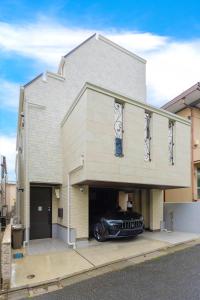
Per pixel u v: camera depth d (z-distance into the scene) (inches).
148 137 366.6
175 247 321.1
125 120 332.2
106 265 249.8
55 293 187.8
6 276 195.8
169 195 587.8
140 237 382.3
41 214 409.7
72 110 351.3
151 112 369.4
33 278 213.6
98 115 304.3
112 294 177.8
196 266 231.8
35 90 397.7
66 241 354.0
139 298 168.1
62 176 399.9
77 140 323.3
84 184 353.1
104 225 350.3
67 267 241.4
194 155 530.6
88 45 456.4
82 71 443.2
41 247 330.3
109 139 312.2
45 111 402.9
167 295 170.2
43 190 417.7
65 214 368.5
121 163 320.5
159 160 370.9
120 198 469.4
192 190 526.9
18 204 531.8
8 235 228.4
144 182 344.8
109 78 474.3
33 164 384.2
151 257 273.1
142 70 529.0
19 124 512.7
